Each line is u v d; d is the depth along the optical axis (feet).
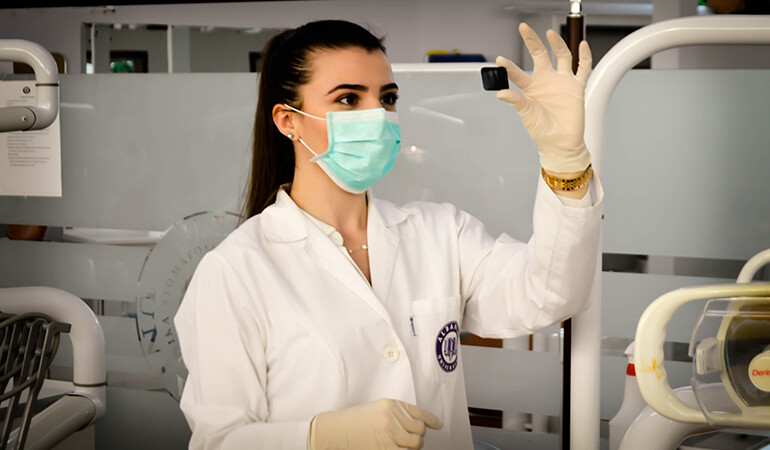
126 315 7.30
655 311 3.38
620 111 6.05
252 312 4.06
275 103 4.54
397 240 4.57
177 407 7.17
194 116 6.98
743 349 3.22
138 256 7.23
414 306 4.40
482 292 4.59
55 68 5.65
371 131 4.22
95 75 7.20
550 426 6.32
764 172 5.83
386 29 6.87
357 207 4.57
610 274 6.19
